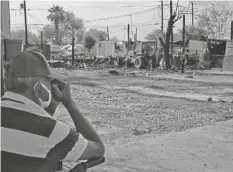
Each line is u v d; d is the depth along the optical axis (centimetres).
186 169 450
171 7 3431
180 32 6412
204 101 1260
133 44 4588
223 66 3228
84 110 1026
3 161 137
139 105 1152
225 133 657
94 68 3866
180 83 1980
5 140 136
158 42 3838
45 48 3947
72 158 143
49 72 151
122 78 2277
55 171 151
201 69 3659
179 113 977
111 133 692
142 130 729
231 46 3312
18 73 144
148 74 2719
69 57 5394
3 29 1093
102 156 158
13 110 140
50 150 138
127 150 536
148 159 491
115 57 4566
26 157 137
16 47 1080
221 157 501
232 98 1334
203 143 578
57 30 8725
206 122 821
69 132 142
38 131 137
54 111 157
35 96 147
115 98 1343
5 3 1309
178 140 601
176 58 3816
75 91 1556
